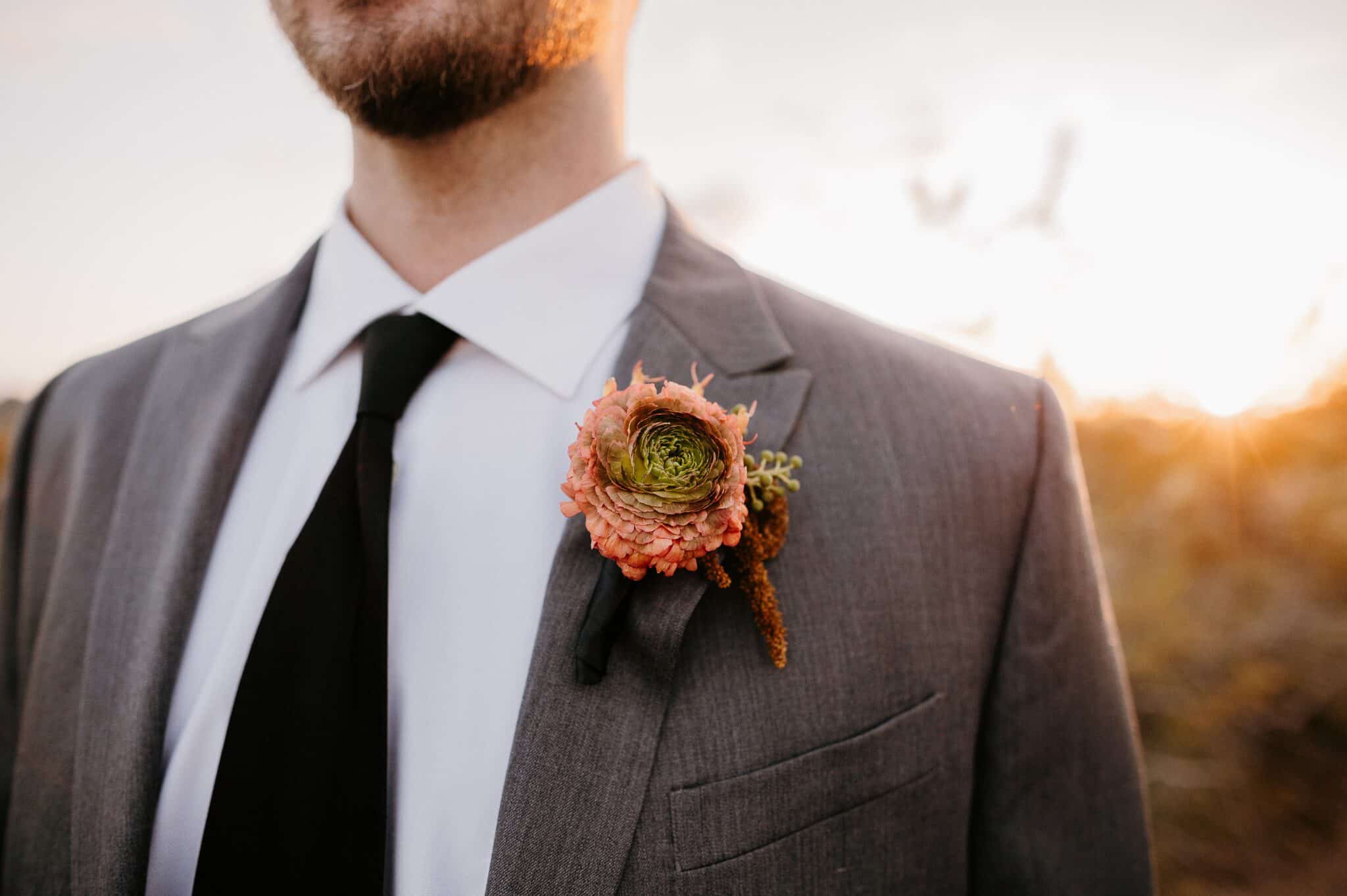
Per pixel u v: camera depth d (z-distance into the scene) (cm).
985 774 43
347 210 47
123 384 51
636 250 45
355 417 44
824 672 39
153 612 43
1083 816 43
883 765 39
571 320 43
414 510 41
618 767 37
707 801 37
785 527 39
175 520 44
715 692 38
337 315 45
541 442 42
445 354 43
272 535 43
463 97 40
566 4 40
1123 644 83
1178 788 78
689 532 35
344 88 40
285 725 37
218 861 37
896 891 39
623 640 38
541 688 37
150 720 41
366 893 36
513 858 36
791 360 44
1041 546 44
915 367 45
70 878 41
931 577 41
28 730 45
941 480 42
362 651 38
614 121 46
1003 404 45
